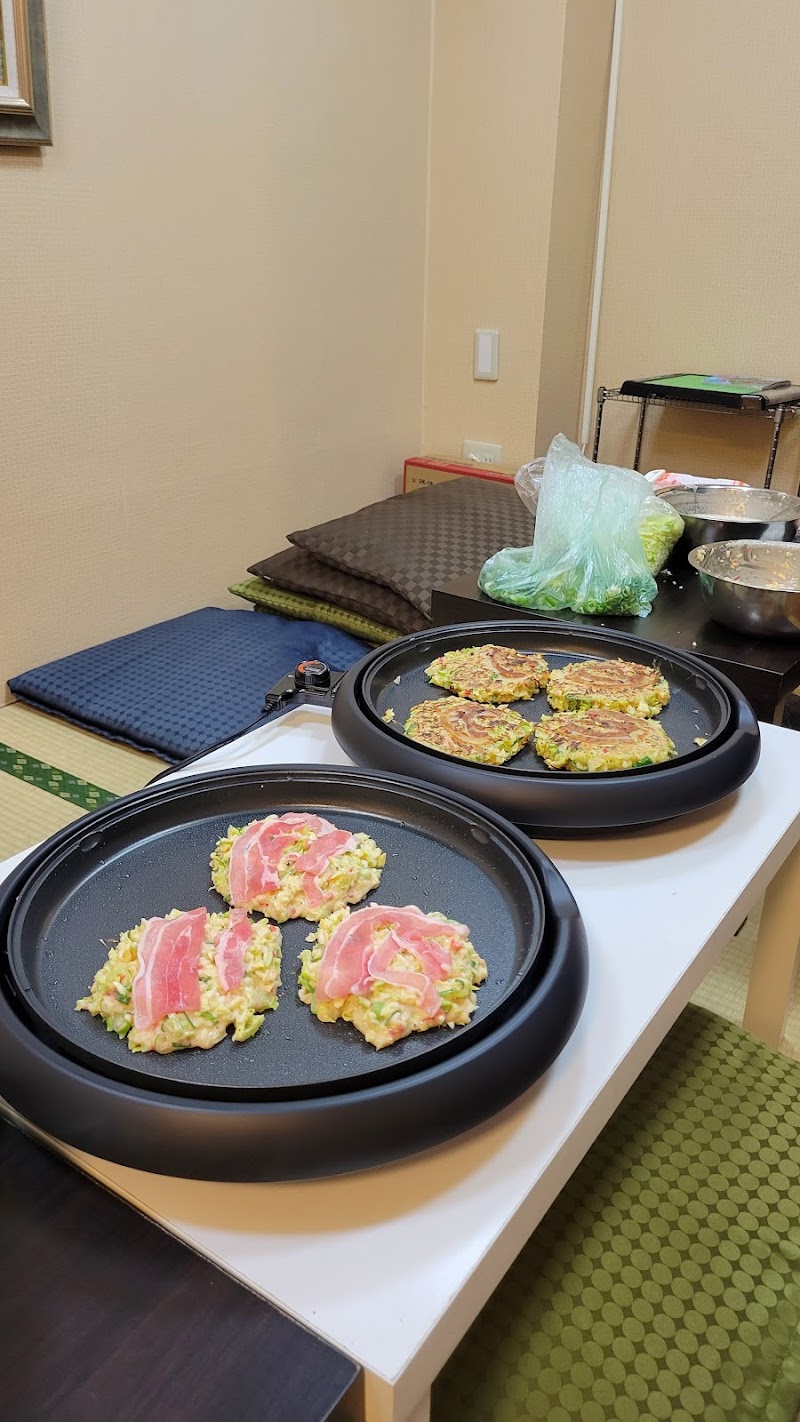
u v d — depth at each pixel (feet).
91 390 6.76
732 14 7.89
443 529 7.55
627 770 3.04
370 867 2.70
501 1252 1.90
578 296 9.29
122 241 6.66
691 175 8.48
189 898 2.65
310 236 8.13
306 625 7.39
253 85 7.25
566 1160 2.09
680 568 5.70
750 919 6.14
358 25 7.95
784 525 5.53
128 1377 1.64
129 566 7.42
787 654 4.55
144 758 5.88
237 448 8.04
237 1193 1.94
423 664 4.11
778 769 3.55
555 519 5.03
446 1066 1.96
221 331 7.59
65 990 2.29
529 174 8.58
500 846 2.72
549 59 8.14
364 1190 1.94
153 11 6.42
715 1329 2.58
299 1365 1.65
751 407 7.59
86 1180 1.98
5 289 6.07
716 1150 3.08
